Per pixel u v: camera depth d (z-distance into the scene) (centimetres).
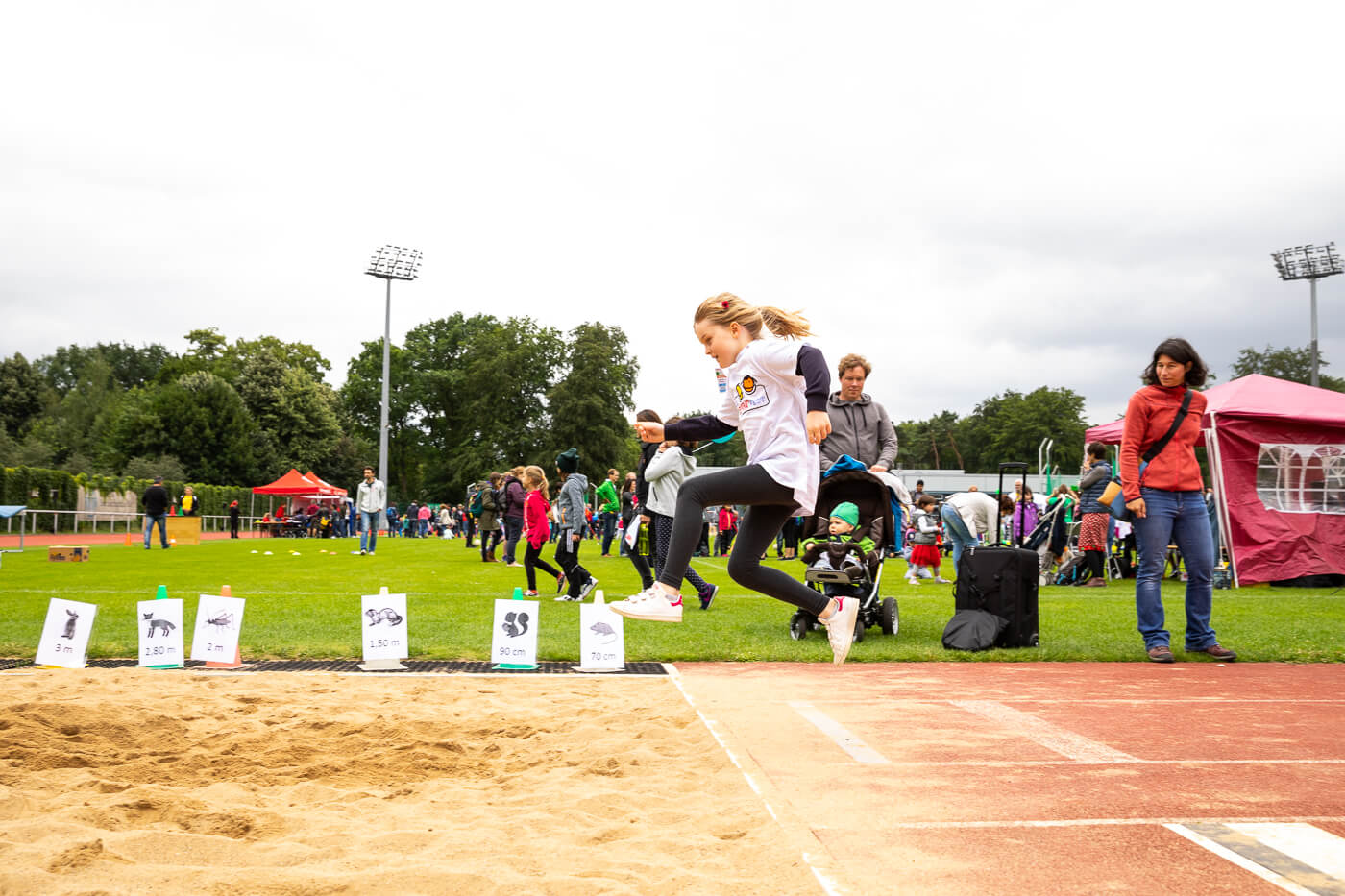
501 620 670
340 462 8162
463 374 7812
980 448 11975
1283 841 296
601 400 6694
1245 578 1451
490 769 401
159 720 467
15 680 589
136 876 267
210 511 5169
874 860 277
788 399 416
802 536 897
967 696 560
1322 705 539
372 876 265
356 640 765
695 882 259
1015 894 252
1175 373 731
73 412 8344
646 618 411
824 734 451
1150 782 367
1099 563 1484
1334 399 1525
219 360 8788
